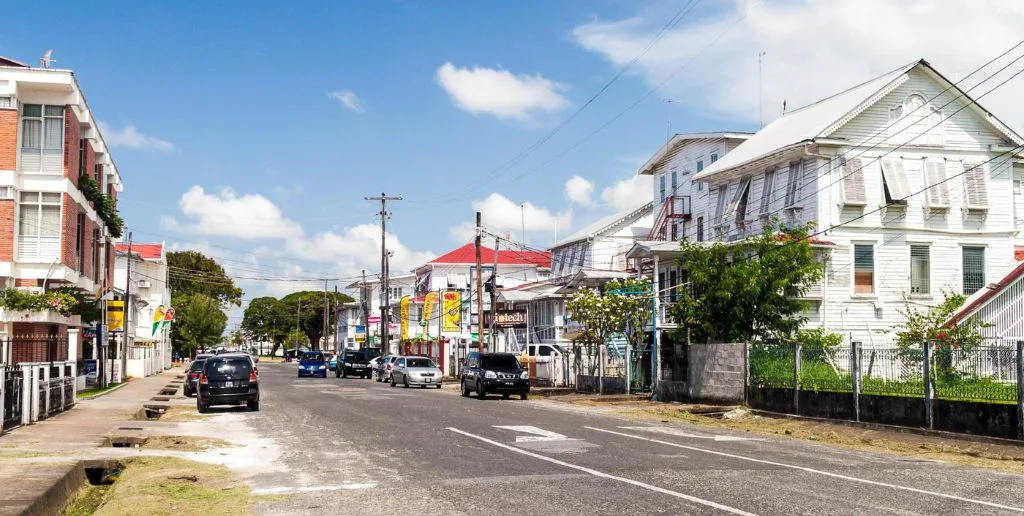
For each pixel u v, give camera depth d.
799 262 31.28
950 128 39.00
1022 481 13.28
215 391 27.58
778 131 42.66
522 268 92.62
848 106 38.16
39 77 33.66
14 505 9.86
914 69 38.31
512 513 10.25
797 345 26.25
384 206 70.75
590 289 43.78
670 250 36.84
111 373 44.91
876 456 16.73
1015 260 37.19
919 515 10.20
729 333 31.09
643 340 37.44
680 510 10.38
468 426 21.75
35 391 21.91
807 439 20.80
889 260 37.84
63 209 33.94
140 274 78.88
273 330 146.12
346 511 10.55
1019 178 44.00
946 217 38.59
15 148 33.31
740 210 42.22
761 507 10.58
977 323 28.17
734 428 23.53
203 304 103.38
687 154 50.25
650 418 26.34
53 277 33.69
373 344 101.62
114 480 14.66
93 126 40.09
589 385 40.44
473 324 72.19
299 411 27.52
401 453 16.25
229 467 14.52
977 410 19.36
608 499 11.14
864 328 37.22
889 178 37.75
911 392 21.41
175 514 10.42
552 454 16.00
